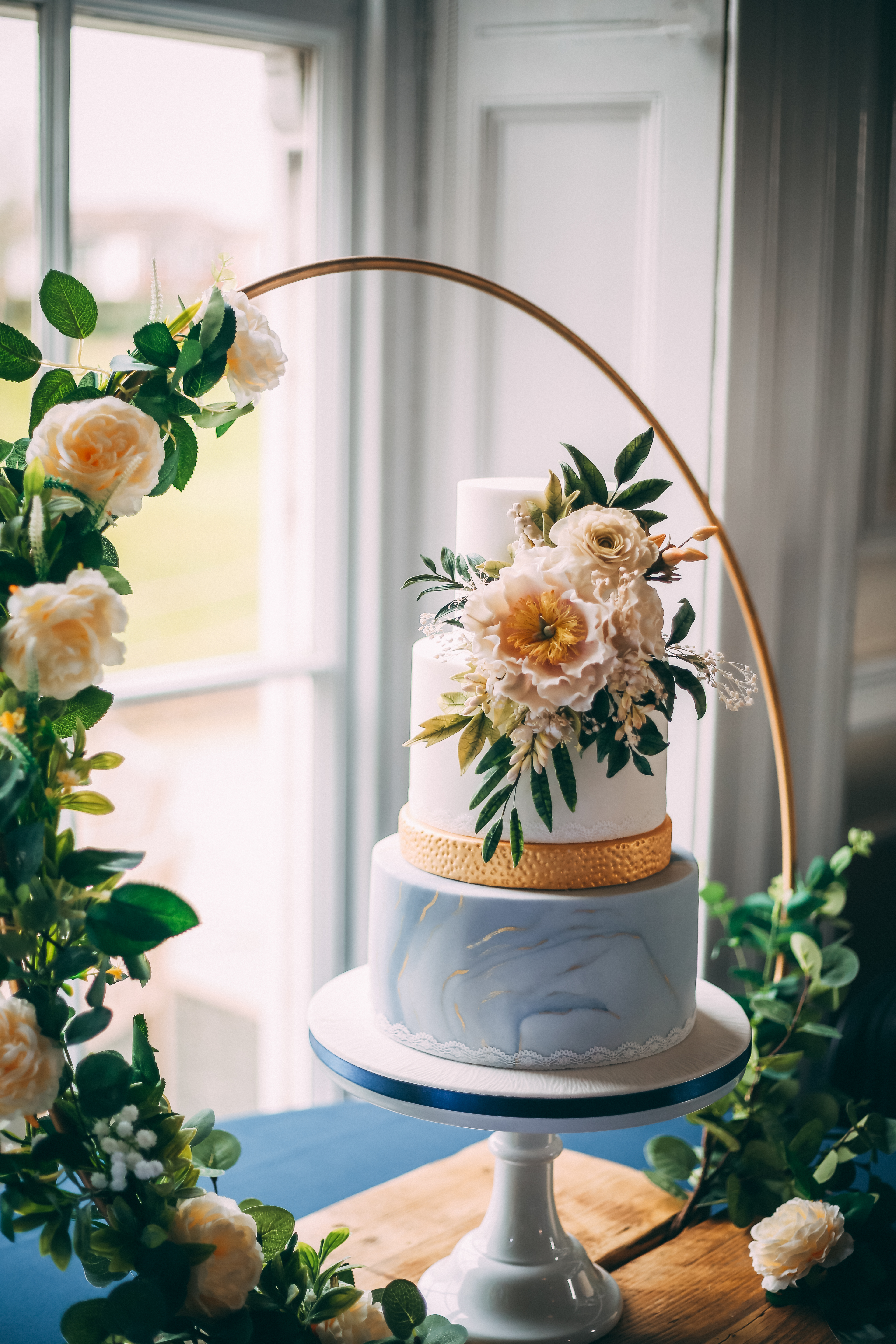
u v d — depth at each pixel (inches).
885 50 76.2
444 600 81.1
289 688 84.8
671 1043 45.3
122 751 78.4
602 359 54.1
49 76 66.2
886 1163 61.8
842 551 78.9
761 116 69.8
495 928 42.4
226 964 86.4
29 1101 35.9
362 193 77.6
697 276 70.6
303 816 86.4
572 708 39.7
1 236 66.9
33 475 38.1
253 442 81.7
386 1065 43.2
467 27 74.0
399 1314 41.8
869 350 79.4
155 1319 37.0
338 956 86.6
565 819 43.4
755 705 75.5
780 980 61.1
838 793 81.7
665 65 69.5
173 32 72.1
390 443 79.7
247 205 77.7
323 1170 61.1
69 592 36.1
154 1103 40.4
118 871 38.2
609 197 72.1
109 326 72.1
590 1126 40.8
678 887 44.6
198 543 79.9
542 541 42.6
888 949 90.5
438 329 78.2
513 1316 46.0
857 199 75.0
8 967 36.8
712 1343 47.2
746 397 72.0
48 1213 38.4
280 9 72.5
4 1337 47.5
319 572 83.4
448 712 42.5
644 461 45.3
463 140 75.0
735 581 56.6
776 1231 48.9
